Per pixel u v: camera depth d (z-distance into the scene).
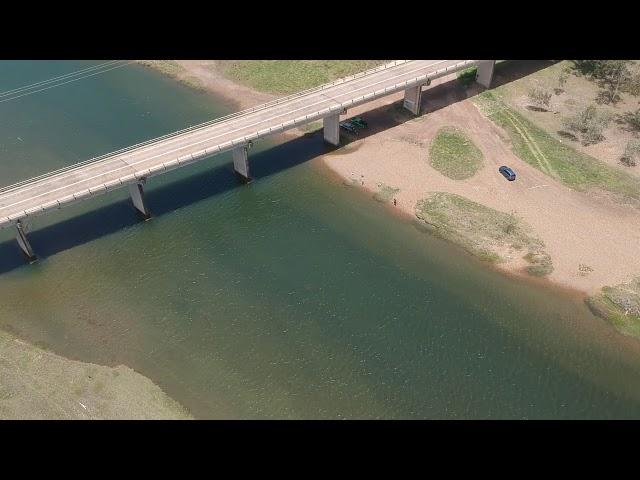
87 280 88.75
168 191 103.62
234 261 91.25
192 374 76.19
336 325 82.12
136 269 90.25
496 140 112.25
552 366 77.12
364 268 90.12
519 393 74.19
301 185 104.62
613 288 86.06
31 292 87.19
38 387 74.44
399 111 120.19
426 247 93.44
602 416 71.75
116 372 76.38
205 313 83.81
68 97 129.25
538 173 105.12
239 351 78.94
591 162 107.06
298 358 78.06
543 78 128.12
